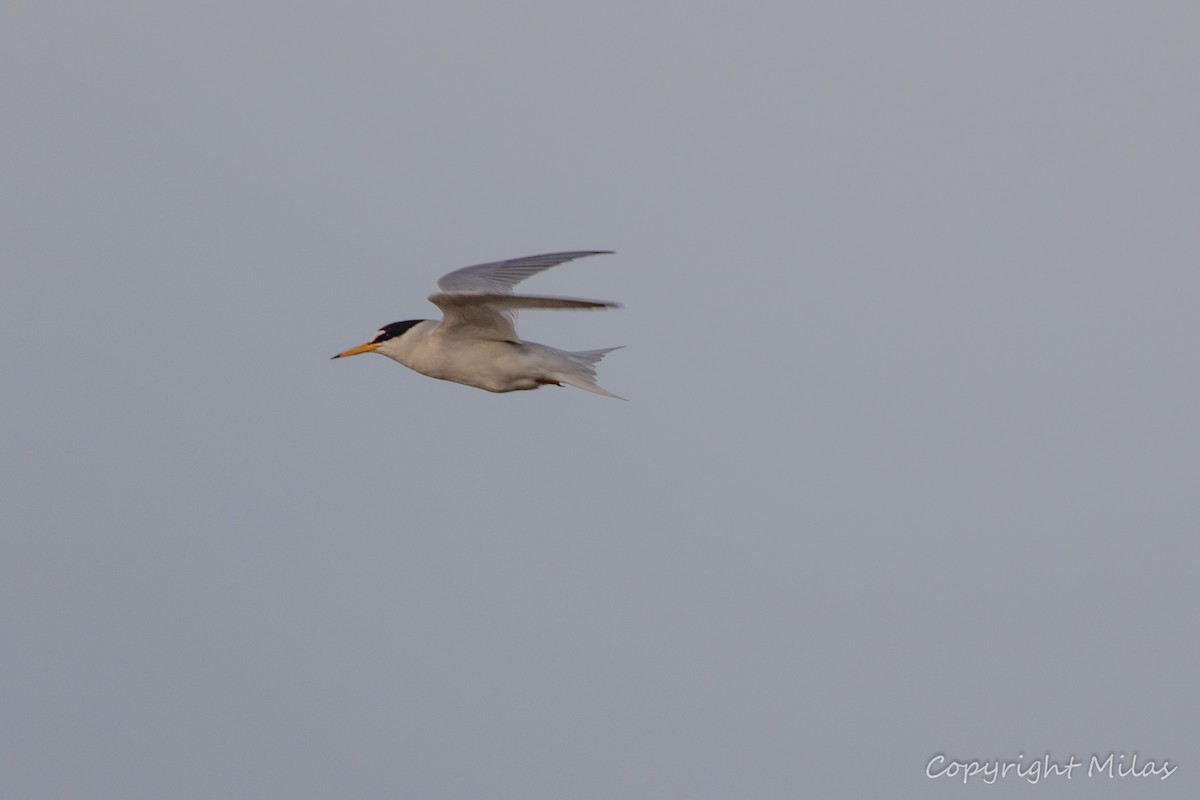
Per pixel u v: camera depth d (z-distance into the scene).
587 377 18.42
